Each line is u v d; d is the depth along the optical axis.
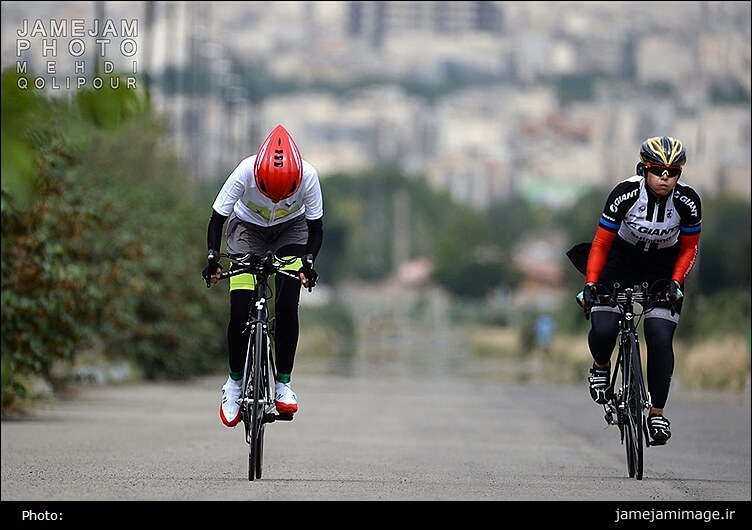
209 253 28.56
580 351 159.12
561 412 70.12
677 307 30.83
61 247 53.59
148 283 79.69
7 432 45.75
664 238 30.59
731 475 36.59
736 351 108.69
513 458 40.31
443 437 49.72
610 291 31.41
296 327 29.09
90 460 35.06
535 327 199.00
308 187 28.81
